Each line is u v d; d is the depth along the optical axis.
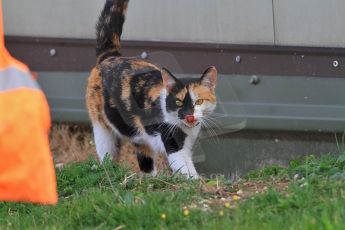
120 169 8.88
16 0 10.97
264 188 7.77
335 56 10.04
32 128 5.59
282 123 10.18
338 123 10.05
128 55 10.60
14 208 8.16
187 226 6.71
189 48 10.44
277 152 10.36
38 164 5.61
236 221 6.54
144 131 9.64
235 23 10.28
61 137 11.27
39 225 7.39
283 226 6.32
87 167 8.99
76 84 10.95
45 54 11.02
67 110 10.99
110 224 7.01
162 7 10.47
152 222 6.87
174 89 9.27
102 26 10.04
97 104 9.97
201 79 9.38
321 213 6.40
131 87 9.63
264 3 10.16
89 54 10.90
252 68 10.28
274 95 10.23
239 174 10.43
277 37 10.19
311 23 10.06
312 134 10.24
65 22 10.94
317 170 8.19
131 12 10.54
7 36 11.03
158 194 7.45
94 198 7.48
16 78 5.65
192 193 7.70
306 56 10.12
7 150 5.58
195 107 9.27
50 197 5.67
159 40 10.52
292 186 7.34
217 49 10.37
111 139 10.14
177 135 9.43
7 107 5.58
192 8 10.39
